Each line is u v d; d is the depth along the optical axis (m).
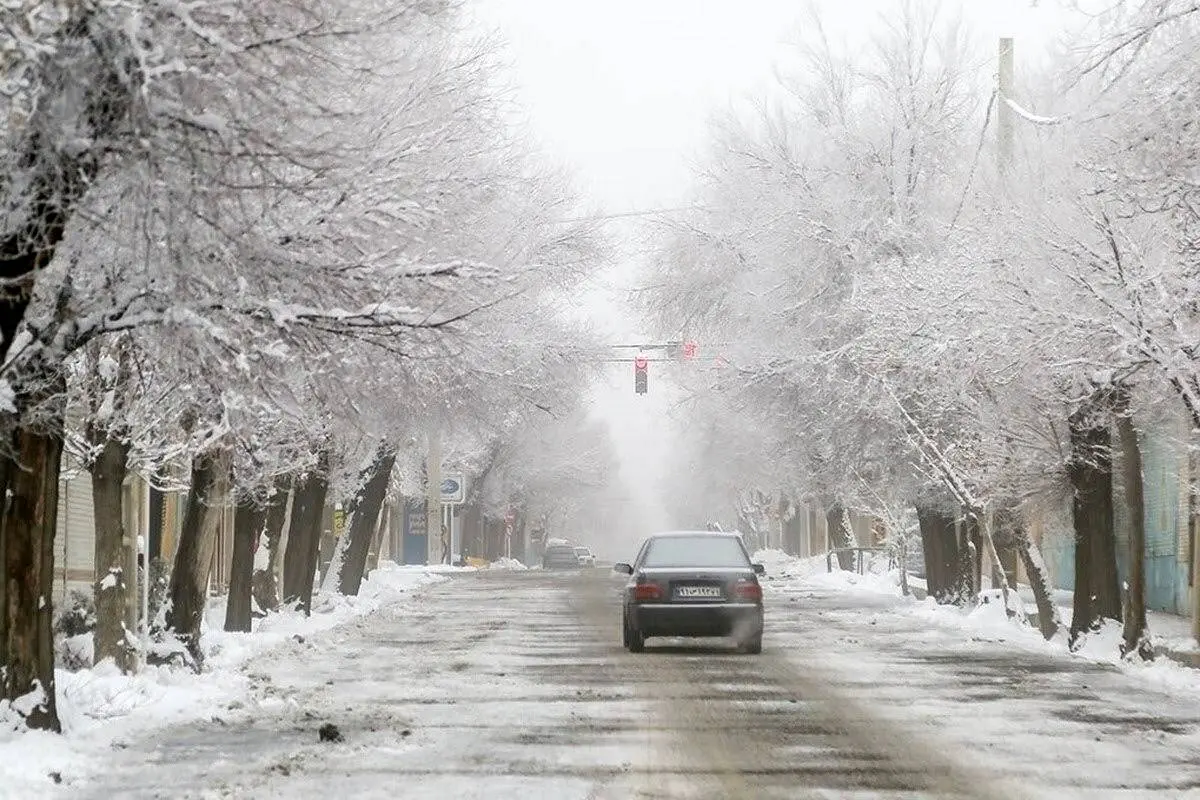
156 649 72.75
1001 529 116.19
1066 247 76.06
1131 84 67.31
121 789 41.53
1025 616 119.62
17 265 39.59
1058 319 77.44
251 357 46.38
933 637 101.25
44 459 50.47
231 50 38.25
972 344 86.06
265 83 40.22
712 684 69.25
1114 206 75.50
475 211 70.62
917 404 117.31
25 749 46.59
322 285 47.03
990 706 60.81
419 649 90.31
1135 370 76.44
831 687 68.12
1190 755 47.09
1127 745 49.41
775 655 86.12
